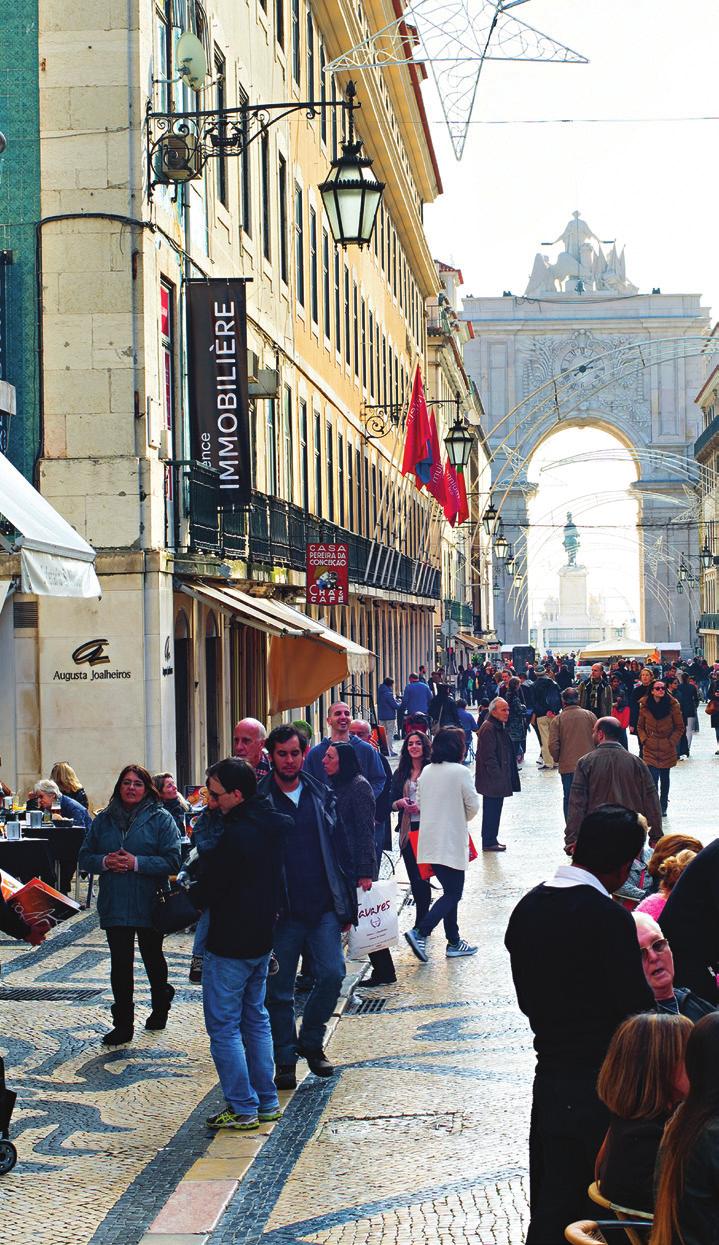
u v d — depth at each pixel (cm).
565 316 13025
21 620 1930
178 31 2108
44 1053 1070
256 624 2133
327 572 2567
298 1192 789
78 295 1928
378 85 4547
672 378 12988
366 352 4681
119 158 1925
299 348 3247
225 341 2144
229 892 898
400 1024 1169
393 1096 967
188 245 2181
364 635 4500
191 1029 1136
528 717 4512
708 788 3002
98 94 1927
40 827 1541
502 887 1841
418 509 6550
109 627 1920
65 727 1927
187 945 1478
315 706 3534
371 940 1259
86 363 1927
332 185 1680
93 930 1532
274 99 2945
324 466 3644
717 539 10812
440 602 7262
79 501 1923
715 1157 451
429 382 7625
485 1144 857
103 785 1925
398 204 5503
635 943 608
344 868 1042
